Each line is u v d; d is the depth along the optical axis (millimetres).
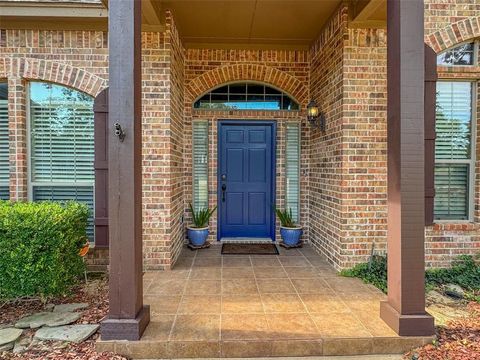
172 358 2529
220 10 4215
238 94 5508
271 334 2631
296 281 3820
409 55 2650
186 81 5324
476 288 3697
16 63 4215
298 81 5398
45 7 3973
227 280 3850
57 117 4473
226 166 5617
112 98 2594
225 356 2543
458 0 4082
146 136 4230
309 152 5480
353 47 4062
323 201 4797
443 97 4391
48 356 2457
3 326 2852
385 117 4102
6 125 4406
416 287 2646
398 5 2666
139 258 2697
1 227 3029
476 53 4242
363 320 2863
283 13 4312
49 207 3434
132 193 2602
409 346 2592
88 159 4520
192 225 5391
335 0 3973
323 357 2561
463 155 4426
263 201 5656
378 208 4113
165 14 4145
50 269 3105
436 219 4457
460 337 2703
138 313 2668
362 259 4113
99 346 2512
